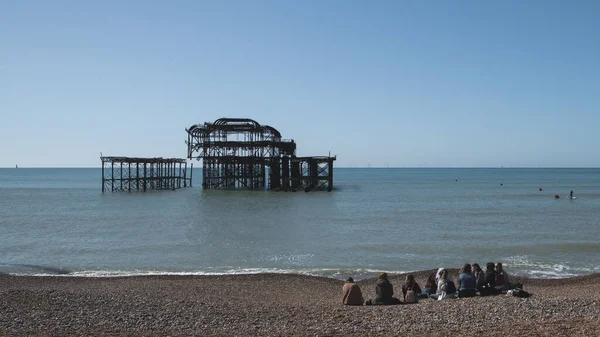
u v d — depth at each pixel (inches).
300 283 860.6
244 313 561.9
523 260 1101.1
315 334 464.1
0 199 2928.2
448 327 474.0
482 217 1971.0
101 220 1812.3
